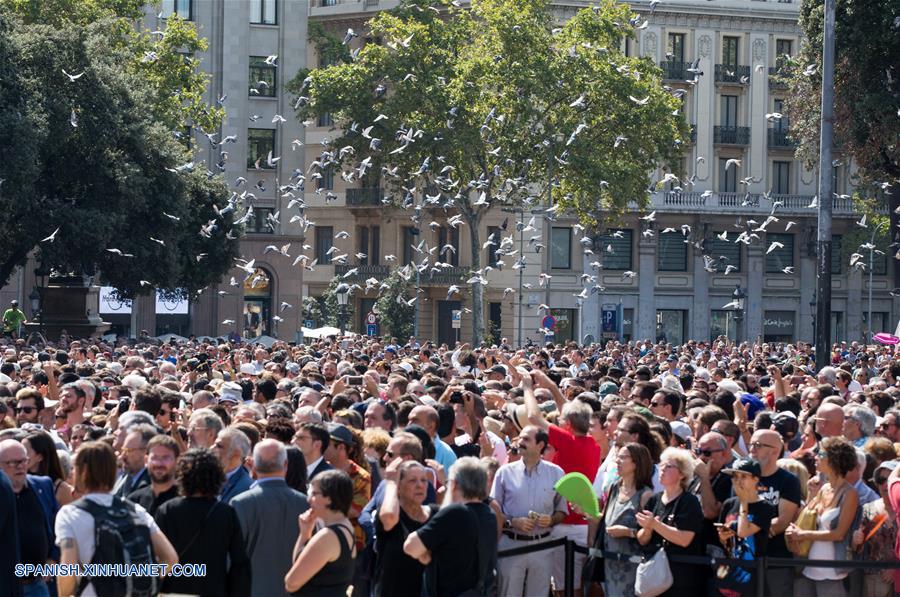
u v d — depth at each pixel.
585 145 92.31
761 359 53.16
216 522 15.41
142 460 17.69
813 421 23.28
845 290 122.88
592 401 23.62
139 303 105.62
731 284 120.62
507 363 32.16
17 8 85.88
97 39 79.50
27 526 16.02
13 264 78.44
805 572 18.20
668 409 24.95
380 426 21.14
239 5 110.75
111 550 14.65
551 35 97.19
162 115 91.38
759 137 120.56
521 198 97.50
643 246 117.50
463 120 94.00
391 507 16.47
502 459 22.45
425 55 96.00
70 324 77.44
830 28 48.47
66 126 72.88
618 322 112.38
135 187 76.06
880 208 83.88
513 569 19.33
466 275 101.50
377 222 123.31
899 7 65.69
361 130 97.00
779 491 18.16
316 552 15.36
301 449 18.36
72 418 23.28
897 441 22.73
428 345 61.00
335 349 56.56
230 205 59.28
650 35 117.12
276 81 112.38
